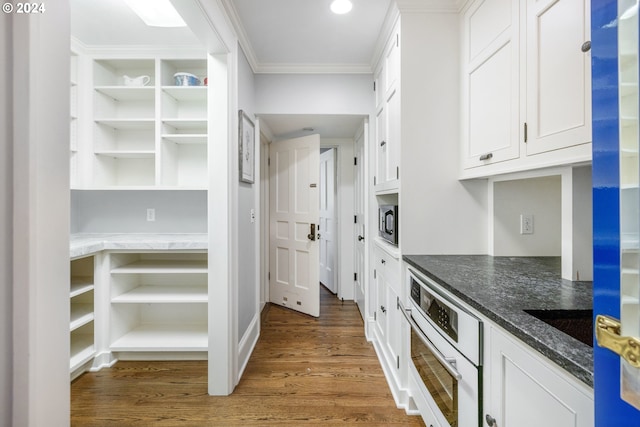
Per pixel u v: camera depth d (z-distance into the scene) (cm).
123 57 242
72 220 263
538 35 118
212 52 184
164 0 180
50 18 59
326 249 430
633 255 41
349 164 368
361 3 183
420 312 150
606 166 44
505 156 138
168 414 170
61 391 62
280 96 267
